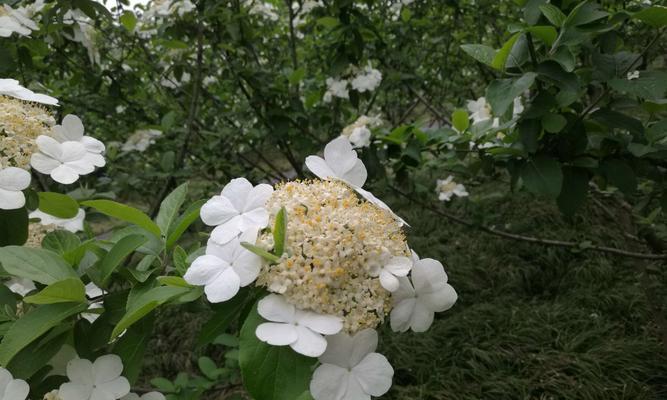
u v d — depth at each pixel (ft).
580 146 5.96
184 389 8.19
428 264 3.32
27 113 4.14
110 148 10.27
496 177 10.15
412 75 12.71
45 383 3.55
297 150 11.33
